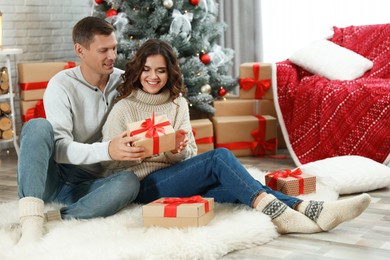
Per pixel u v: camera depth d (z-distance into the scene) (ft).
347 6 17.84
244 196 9.10
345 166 11.75
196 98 15.84
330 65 14.92
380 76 14.88
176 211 8.66
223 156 9.12
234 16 19.27
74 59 19.10
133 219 9.20
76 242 8.27
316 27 18.49
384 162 13.28
